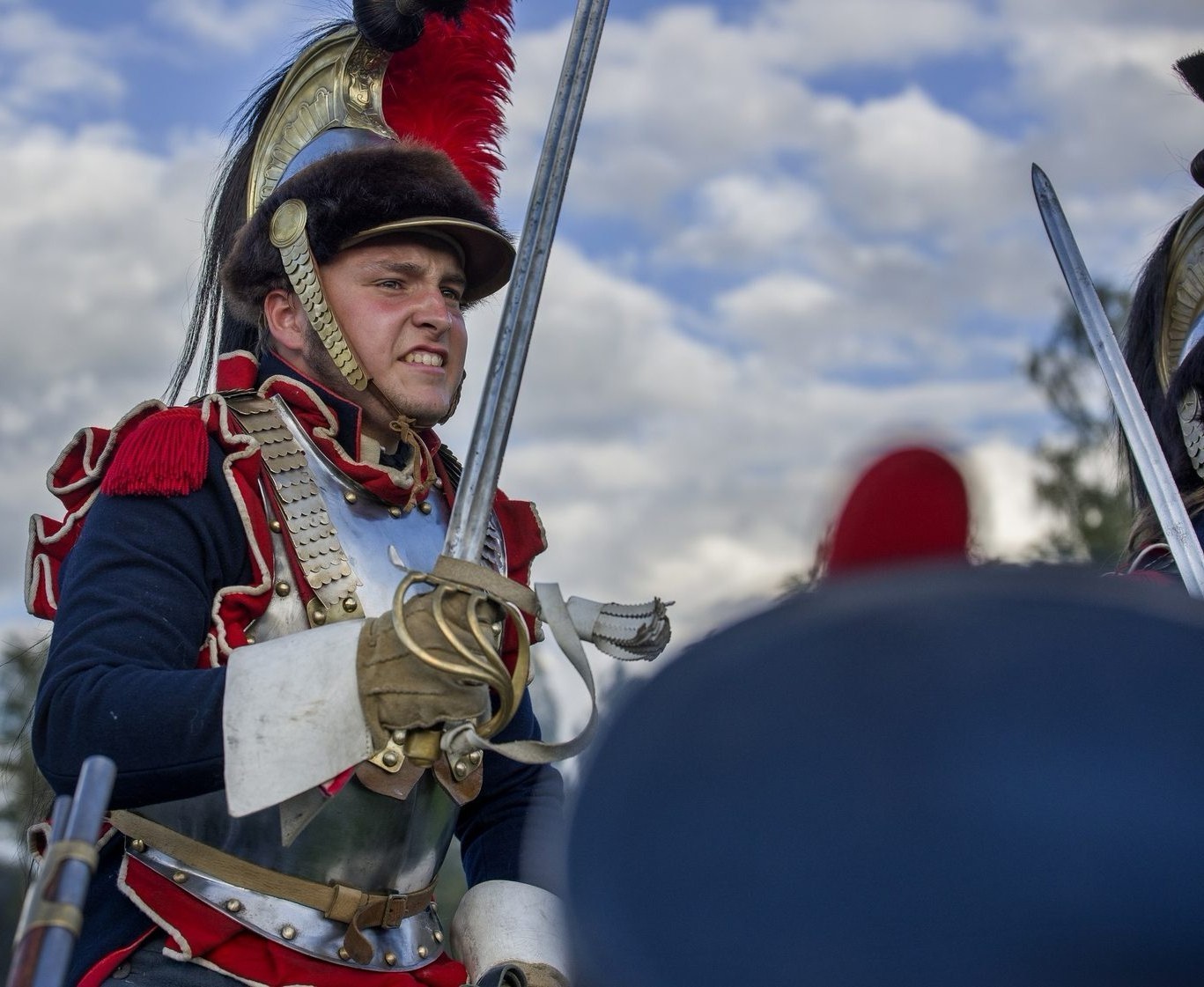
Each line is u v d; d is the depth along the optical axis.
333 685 2.07
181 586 2.46
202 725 2.14
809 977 0.61
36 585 2.58
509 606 1.99
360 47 3.03
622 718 0.65
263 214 2.86
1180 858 0.59
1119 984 0.59
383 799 2.52
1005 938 0.60
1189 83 4.02
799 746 0.62
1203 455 3.58
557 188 2.22
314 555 2.57
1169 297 3.78
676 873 0.62
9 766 2.98
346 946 2.47
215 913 2.42
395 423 2.77
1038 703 0.61
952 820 0.61
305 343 2.82
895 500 0.80
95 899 2.53
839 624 0.63
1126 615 0.62
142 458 2.50
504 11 3.25
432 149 2.88
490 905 2.75
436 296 2.81
